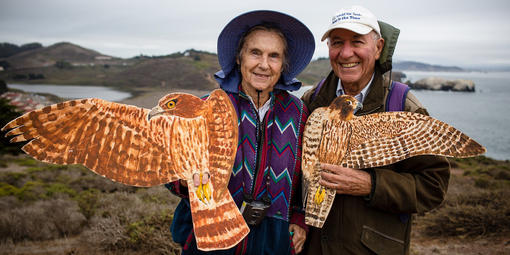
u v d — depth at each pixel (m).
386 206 2.03
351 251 2.12
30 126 1.44
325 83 2.41
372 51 2.10
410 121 1.91
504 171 18.52
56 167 18.64
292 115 2.15
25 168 21.30
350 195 2.14
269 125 2.08
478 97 181.12
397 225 2.15
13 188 12.34
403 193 2.00
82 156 1.51
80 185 13.99
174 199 10.92
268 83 1.97
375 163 1.93
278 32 1.95
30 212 8.53
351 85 2.24
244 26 1.96
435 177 2.09
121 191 12.62
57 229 8.27
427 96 157.62
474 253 7.00
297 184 2.16
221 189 1.73
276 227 2.02
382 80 2.19
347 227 2.13
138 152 1.61
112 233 6.90
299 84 2.15
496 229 8.06
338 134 2.03
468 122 86.25
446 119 89.31
